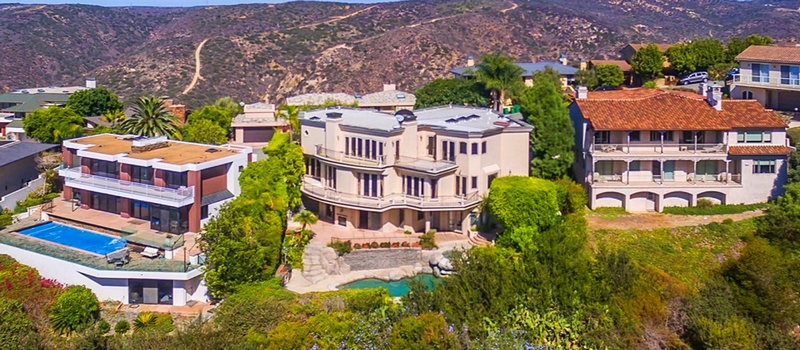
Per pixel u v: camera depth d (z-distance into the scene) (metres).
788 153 65.88
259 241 54.53
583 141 68.81
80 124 92.00
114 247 56.31
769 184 66.50
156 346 38.22
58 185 75.19
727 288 45.59
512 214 58.88
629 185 65.94
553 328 38.62
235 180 63.94
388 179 64.69
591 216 64.81
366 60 198.12
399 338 36.28
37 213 65.94
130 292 51.66
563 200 63.84
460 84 103.38
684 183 66.38
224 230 51.84
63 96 113.12
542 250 46.06
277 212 59.06
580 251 48.00
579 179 70.56
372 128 65.06
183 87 181.00
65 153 70.38
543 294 40.31
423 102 104.38
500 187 60.06
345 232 65.31
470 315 38.31
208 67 192.62
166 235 56.84
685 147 66.50
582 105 69.50
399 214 66.00
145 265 52.22
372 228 66.00
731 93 88.38
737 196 66.50
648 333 39.62
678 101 70.06
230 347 37.25
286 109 97.94
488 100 101.31
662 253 58.44
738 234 60.75
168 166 59.22
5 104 111.38
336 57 199.62
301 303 45.88
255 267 51.78
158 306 51.16
